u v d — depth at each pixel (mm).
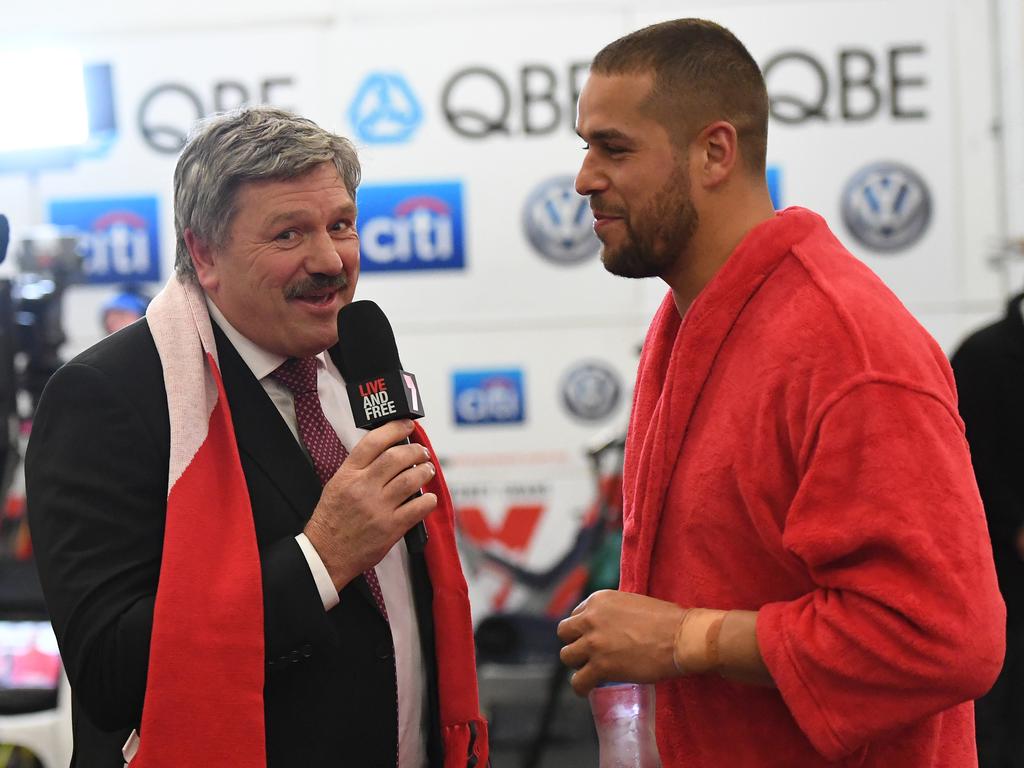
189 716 1871
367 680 2102
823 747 1721
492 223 5648
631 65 1927
